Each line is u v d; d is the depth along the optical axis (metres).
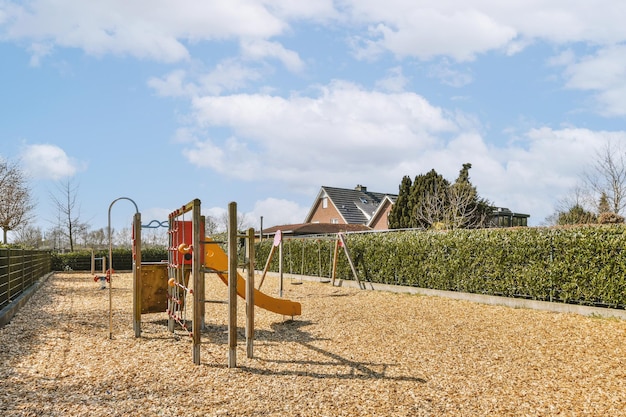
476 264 11.70
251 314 5.95
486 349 6.46
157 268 7.94
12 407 4.07
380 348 6.50
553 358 6.01
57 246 38.00
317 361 5.80
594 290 9.39
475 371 5.40
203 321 7.94
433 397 4.53
